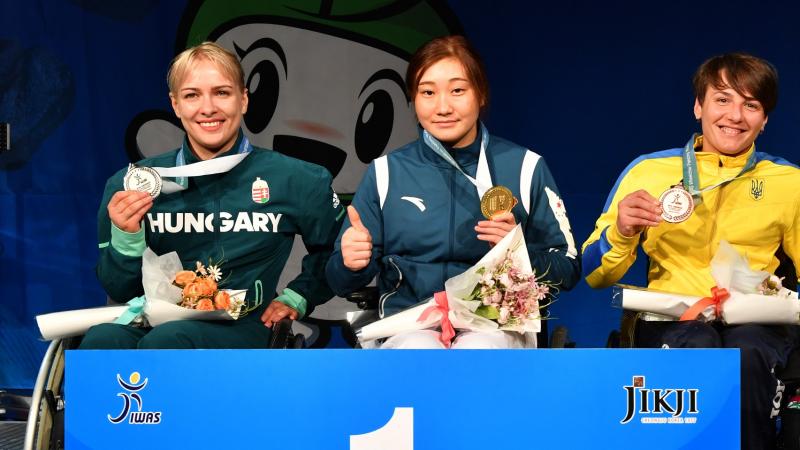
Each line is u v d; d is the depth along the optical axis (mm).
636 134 4574
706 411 2395
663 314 3068
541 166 3205
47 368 2881
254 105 4602
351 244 2873
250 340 3133
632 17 4527
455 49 3051
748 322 2998
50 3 4520
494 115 4602
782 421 2879
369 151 4625
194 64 3150
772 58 4504
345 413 2383
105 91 4562
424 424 2383
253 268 3291
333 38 4586
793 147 4539
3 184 4586
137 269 3121
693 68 4531
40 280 4613
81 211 4590
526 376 2375
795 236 3291
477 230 2889
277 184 3289
